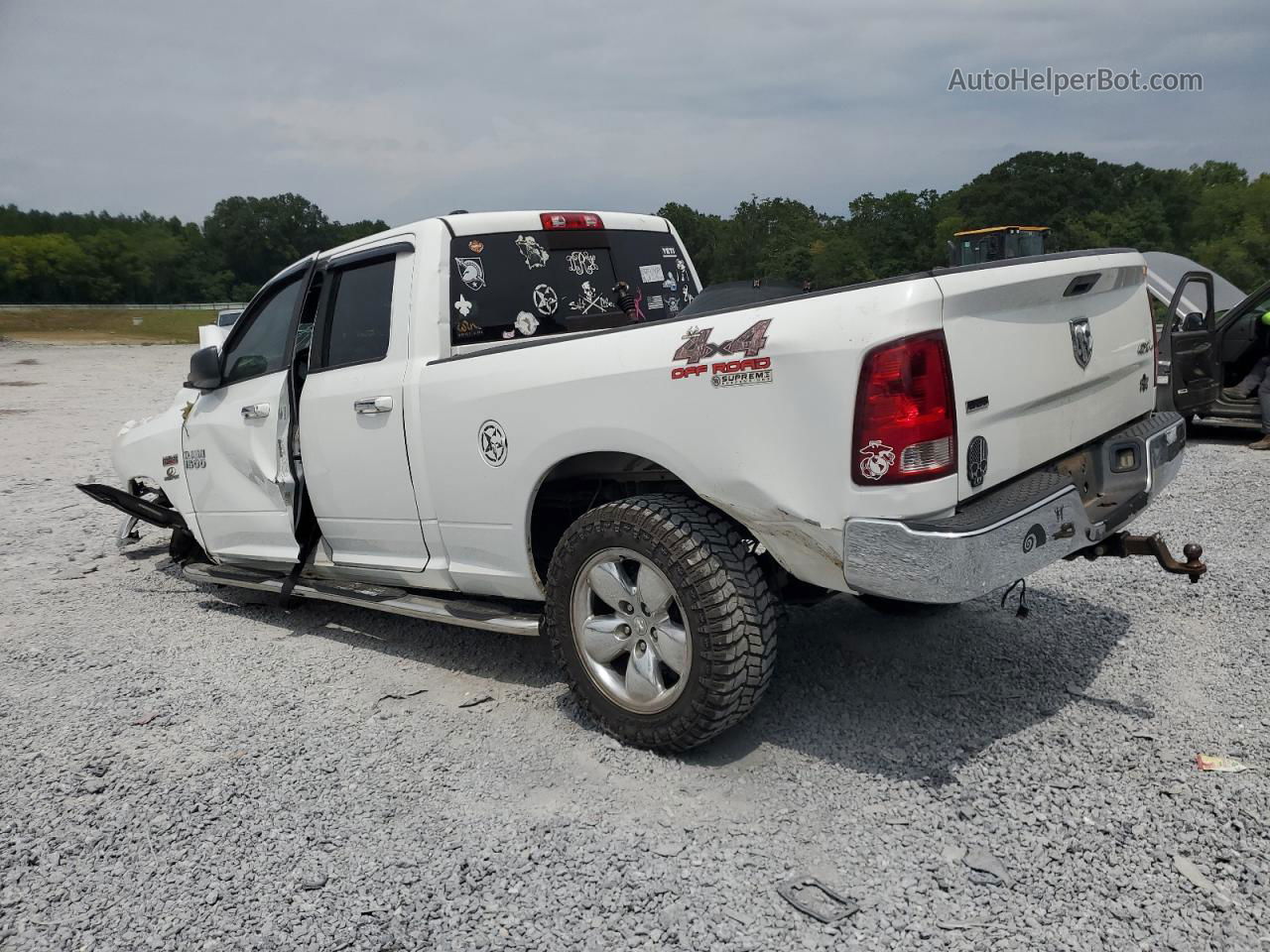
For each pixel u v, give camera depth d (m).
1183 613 4.47
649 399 3.20
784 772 3.22
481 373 3.74
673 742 3.27
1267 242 76.31
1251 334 9.49
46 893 2.76
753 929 2.45
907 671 3.96
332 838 2.96
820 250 97.00
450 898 2.63
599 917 2.52
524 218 4.45
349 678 4.30
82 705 4.12
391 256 4.25
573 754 3.42
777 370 2.89
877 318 2.73
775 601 3.22
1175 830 2.78
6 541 7.54
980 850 2.73
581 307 4.59
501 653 4.51
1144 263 3.94
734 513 3.09
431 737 3.63
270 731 3.77
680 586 3.12
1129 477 3.72
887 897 2.55
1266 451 8.93
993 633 4.32
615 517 3.29
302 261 4.78
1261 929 2.36
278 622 5.22
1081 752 3.24
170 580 6.28
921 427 2.72
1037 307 3.18
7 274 137.12
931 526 2.75
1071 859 2.67
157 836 3.03
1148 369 3.99
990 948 2.34
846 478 2.81
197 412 5.43
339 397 4.36
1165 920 2.41
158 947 2.50
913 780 3.12
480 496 3.84
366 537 4.52
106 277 146.50
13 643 5.02
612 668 3.54
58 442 13.62
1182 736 3.31
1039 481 3.15
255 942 2.50
